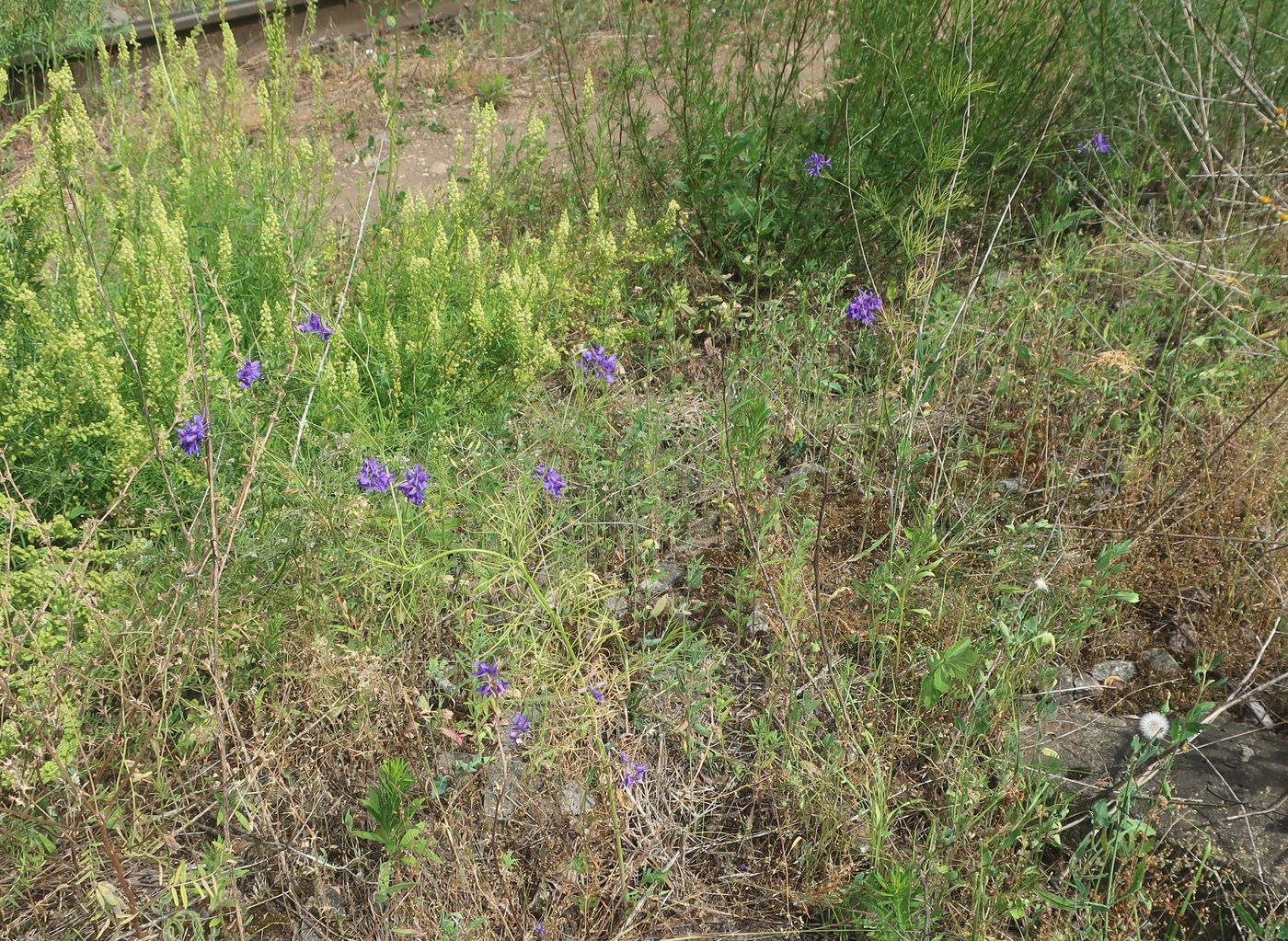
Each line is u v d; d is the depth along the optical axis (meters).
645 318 4.40
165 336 3.32
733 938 2.49
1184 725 2.48
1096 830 2.44
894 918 2.33
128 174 4.15
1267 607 3.14
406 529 3.02
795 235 4.64
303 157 4.45
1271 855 2.45
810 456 3.79
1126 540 3.32
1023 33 4.60
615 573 3.28
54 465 3.14
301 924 2.43
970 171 4.79
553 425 3.66
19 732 2.36
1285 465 3.50
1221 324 4.13
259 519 2.86
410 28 7.32
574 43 6.66
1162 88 4.69
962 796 2.53
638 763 2.76
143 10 6.76
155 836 2.43
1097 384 3.82
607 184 4.93
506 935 2.40
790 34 4.59
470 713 2.79
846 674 2.94
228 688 2.67
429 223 4.25
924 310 3.80
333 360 3.55
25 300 3.17
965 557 3.37
